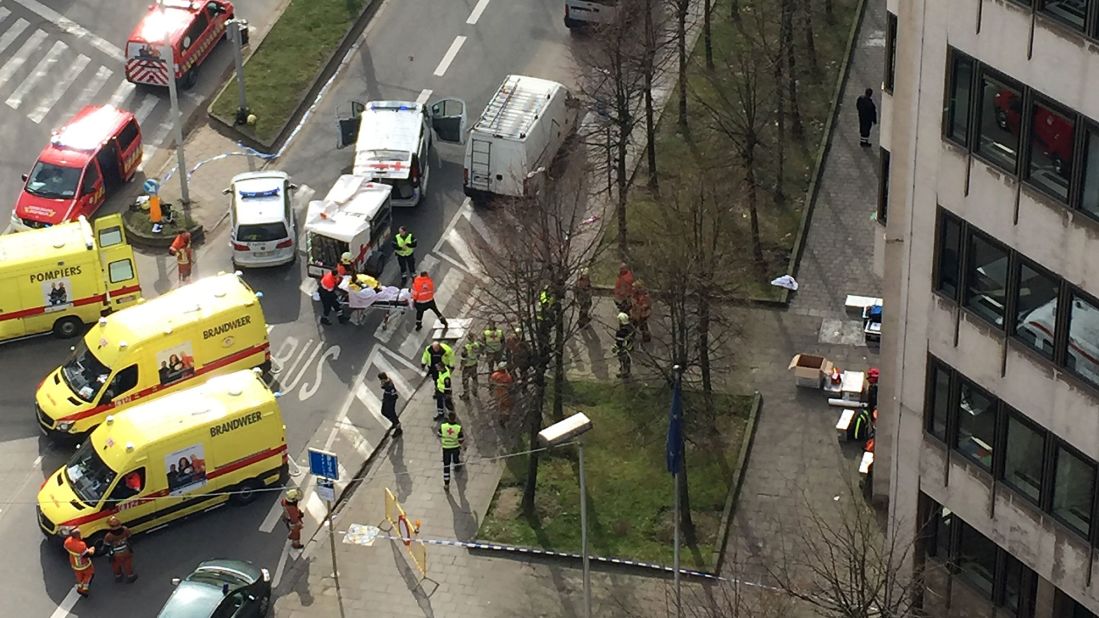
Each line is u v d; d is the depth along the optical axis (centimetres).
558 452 5362
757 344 5797
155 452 5022
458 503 5231
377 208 6184
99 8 7619
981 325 4019
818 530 4984
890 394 4884
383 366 5816
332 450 5469
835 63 7225
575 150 6688
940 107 3944
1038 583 4241
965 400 4169
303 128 7000
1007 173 3816
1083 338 3769
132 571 4981
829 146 6756
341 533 5138
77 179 6419
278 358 5862
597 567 4962
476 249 5906
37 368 5812
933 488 4366
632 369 5669
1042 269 3809
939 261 4084
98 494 5016
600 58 6750
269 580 4909
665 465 5291
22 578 5022
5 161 6794
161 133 6994
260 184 6266
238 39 6825
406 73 7262
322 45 7394
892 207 4641
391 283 6209
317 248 6097
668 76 7181
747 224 6319
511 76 6731
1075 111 3600
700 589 4859
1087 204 3647
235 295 5622
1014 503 4116
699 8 7525
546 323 4994
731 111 6762
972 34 3791
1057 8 3572
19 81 7206
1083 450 3859
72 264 5819
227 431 5112
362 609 4872
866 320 5800
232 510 5244
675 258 5241
